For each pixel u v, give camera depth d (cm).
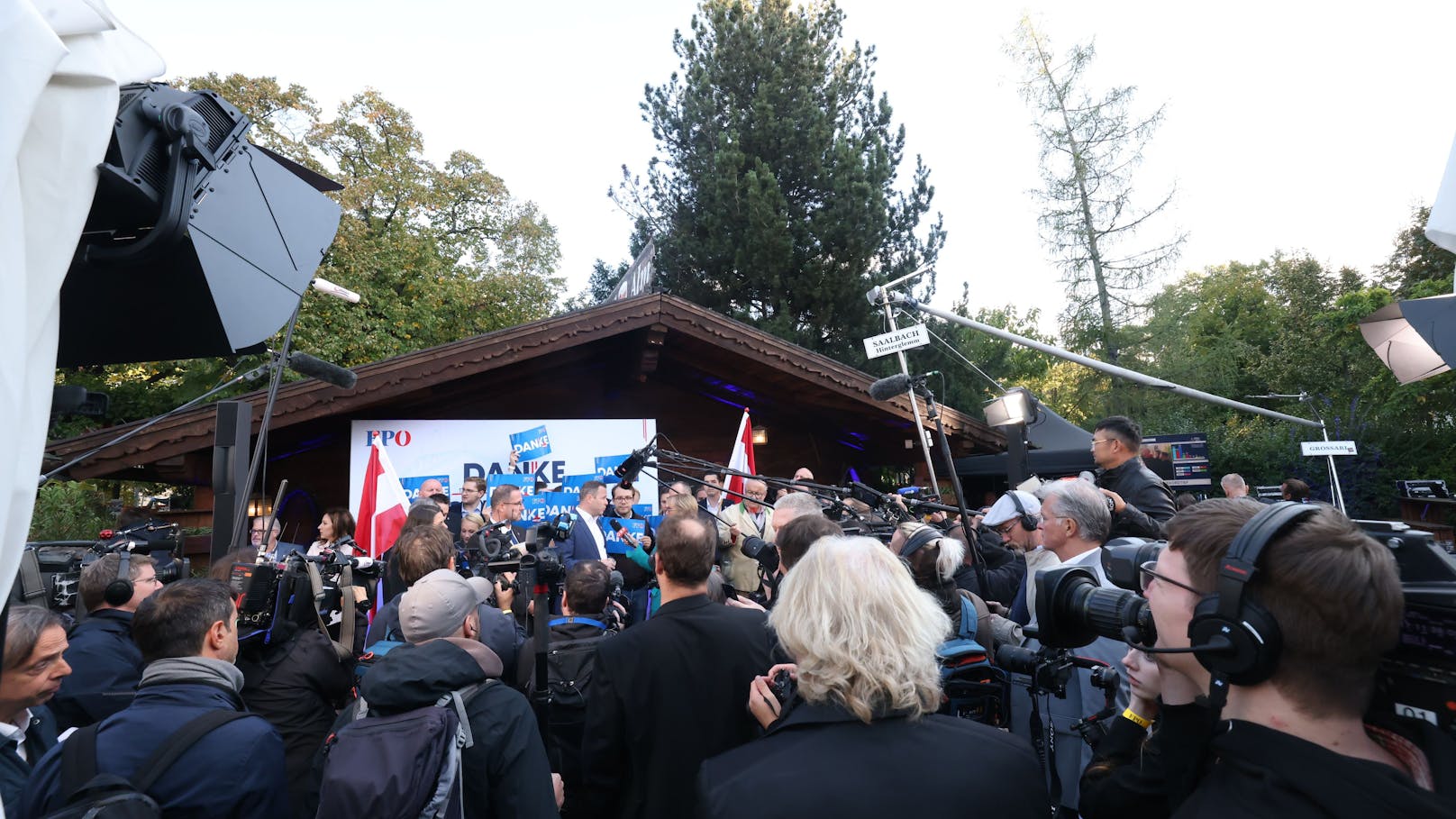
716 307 1970
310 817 249
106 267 192
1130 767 150
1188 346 2642
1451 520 1432
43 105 133
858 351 1930
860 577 164
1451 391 2003
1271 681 112
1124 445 469
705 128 2028
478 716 225
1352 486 1931
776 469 1244
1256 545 113
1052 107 2675
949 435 1178
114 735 217
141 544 457
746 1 2183
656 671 252
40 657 247
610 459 1036
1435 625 117
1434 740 116
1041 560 336
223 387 483
